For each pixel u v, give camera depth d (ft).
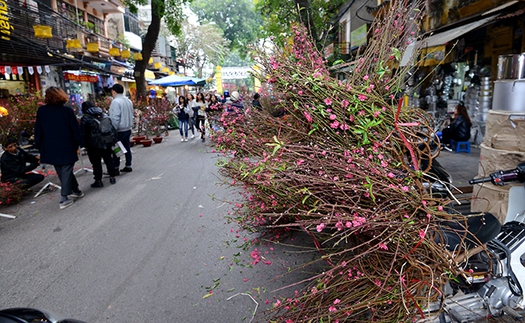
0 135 28.27
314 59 9.65
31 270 12.04
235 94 17.79
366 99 7.65
